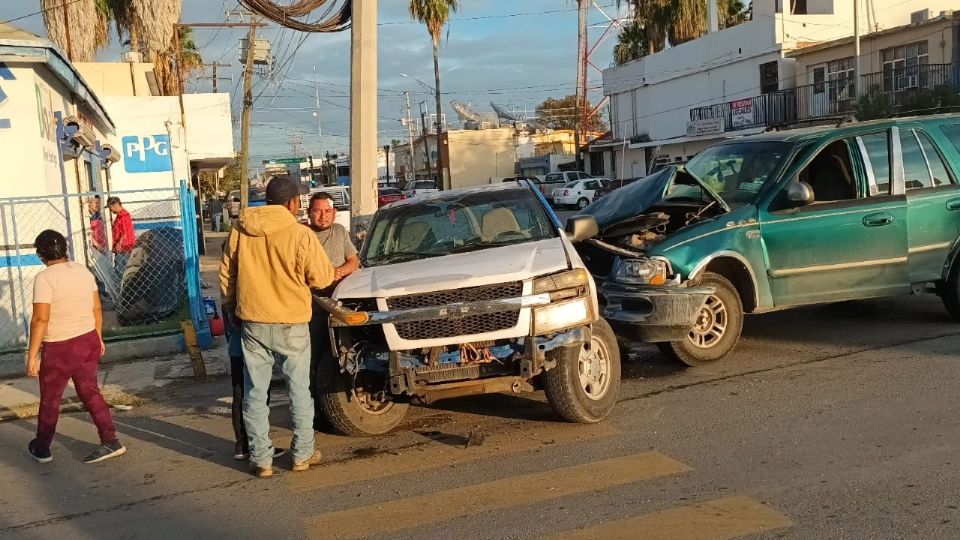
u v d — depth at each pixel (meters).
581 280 5.73
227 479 5.53
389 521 4.59
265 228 5.23
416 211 7.12
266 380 5.45
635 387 7.10
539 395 7.00
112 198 14.59
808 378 6.91
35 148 10.54
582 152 53.34
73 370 6.01
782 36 33.53
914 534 4.00
